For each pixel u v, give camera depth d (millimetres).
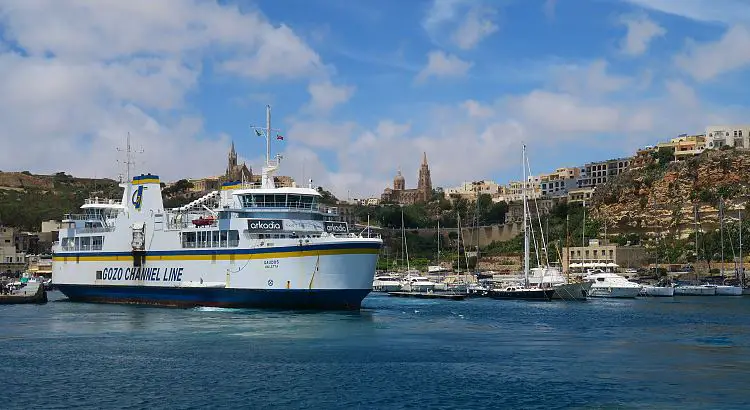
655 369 60500
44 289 125312
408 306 125688
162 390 52781
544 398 50562
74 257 122500
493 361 63719
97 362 62844
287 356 65250
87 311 104000
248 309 97438
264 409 47938
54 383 55031
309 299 92250
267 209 101000
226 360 63344
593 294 161875
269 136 109188
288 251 92438
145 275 109688
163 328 82500
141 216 111312
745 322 97875
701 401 49750
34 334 79438
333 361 63156
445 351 68625
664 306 131000
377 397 50906
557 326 91125
